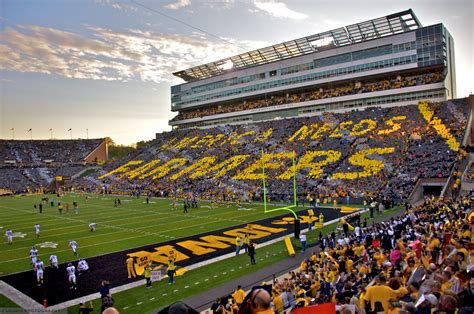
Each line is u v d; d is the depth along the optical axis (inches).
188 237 1117.7
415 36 2330.2
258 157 2391.7
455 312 206.1
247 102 3277.6
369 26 2437.3
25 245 1082.1
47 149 4126.5
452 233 559.8
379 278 335.3
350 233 978.7
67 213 1732.3
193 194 2213.3
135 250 983.6
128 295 661.3
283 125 2687.0
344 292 370.9
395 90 2365.9
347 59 2603.3
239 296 510.6
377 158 1897.1
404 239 633.6
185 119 3649.1
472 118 2062.0
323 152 2138.3
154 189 2513.5
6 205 2226.9
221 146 2785.4
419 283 312.0
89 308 570.6
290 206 1712.6
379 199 1546.5
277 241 1043.9
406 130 2021.4
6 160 3789.4
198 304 601.0
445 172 1584.6
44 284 739.4
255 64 3152.1
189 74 3585.1
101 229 1295.5
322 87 2832.2
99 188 2923.2
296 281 536.1
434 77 2276.1
